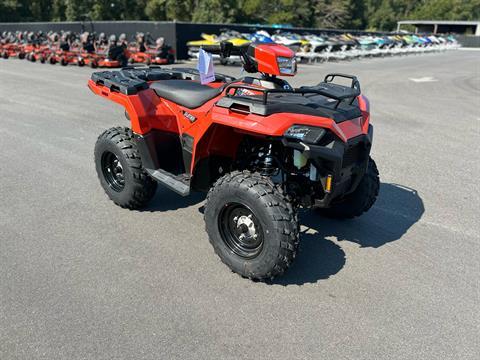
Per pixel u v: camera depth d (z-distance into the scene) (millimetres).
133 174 3832
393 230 3881
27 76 13977
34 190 4531
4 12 46438
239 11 47156
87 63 17375
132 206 4055
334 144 2805
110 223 3842
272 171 3148
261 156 3186
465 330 2602
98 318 2611
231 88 3123
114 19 49969
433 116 9016
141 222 3879
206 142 3236
